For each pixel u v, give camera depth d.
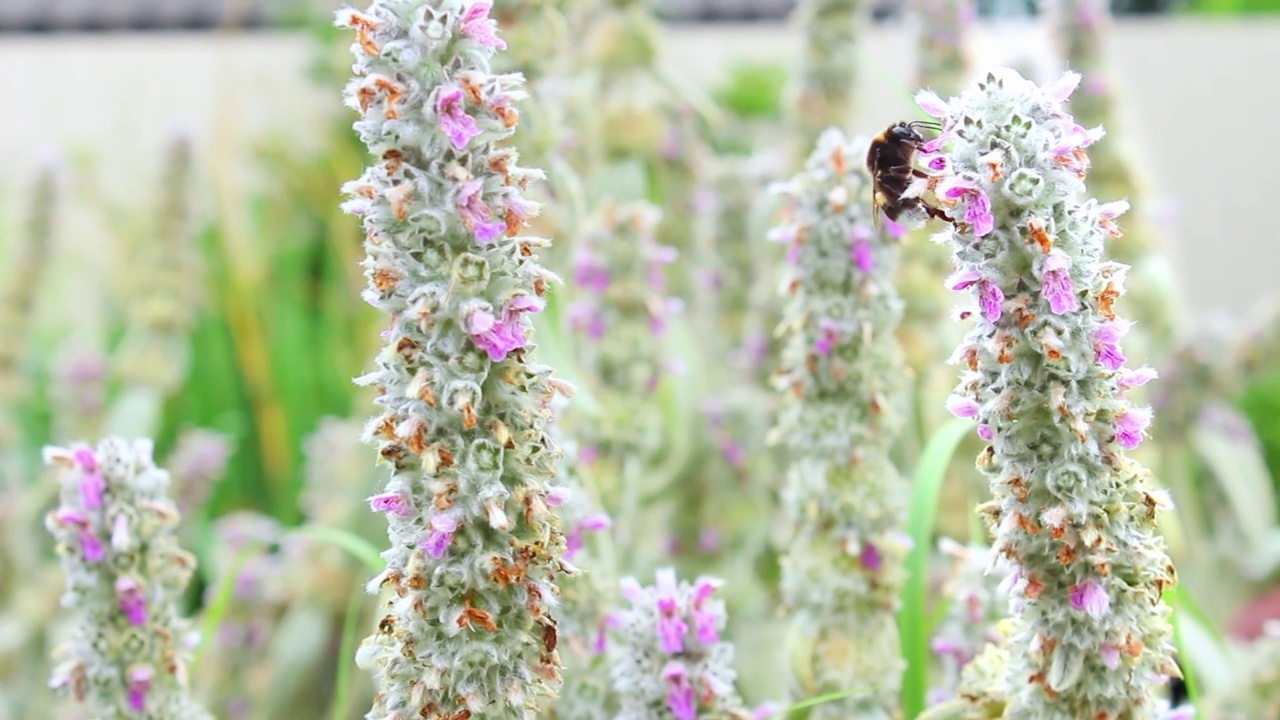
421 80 0.44
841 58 0.82
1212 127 2.18
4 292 1.04
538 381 0.45
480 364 0.44
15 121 2.04
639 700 0.51
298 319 1.44
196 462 1.02
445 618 0.45
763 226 0.82
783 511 0.70
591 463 0.66
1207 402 0.96
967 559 0.55
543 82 0.66
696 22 2.24
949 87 0.83
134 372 1.05
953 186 0.44
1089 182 0.89
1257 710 0.61
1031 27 0.94
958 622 0.55
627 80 0.82
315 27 1.70
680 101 0.88
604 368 0.68
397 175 0.44
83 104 2.04
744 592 0.73
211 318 1.38
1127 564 0.46
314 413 1.40
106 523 0.52
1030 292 0.45
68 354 1.15
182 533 1.00
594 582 0.54
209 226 1.43
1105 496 0.45
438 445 0.44
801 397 0.57
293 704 0.90
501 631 0.45
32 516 0.90
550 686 0.46
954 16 0.83
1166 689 0.64
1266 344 0.98
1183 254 2.17
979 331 0.45
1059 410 0.45
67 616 0.83
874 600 0.56
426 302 0.44
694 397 0.78
